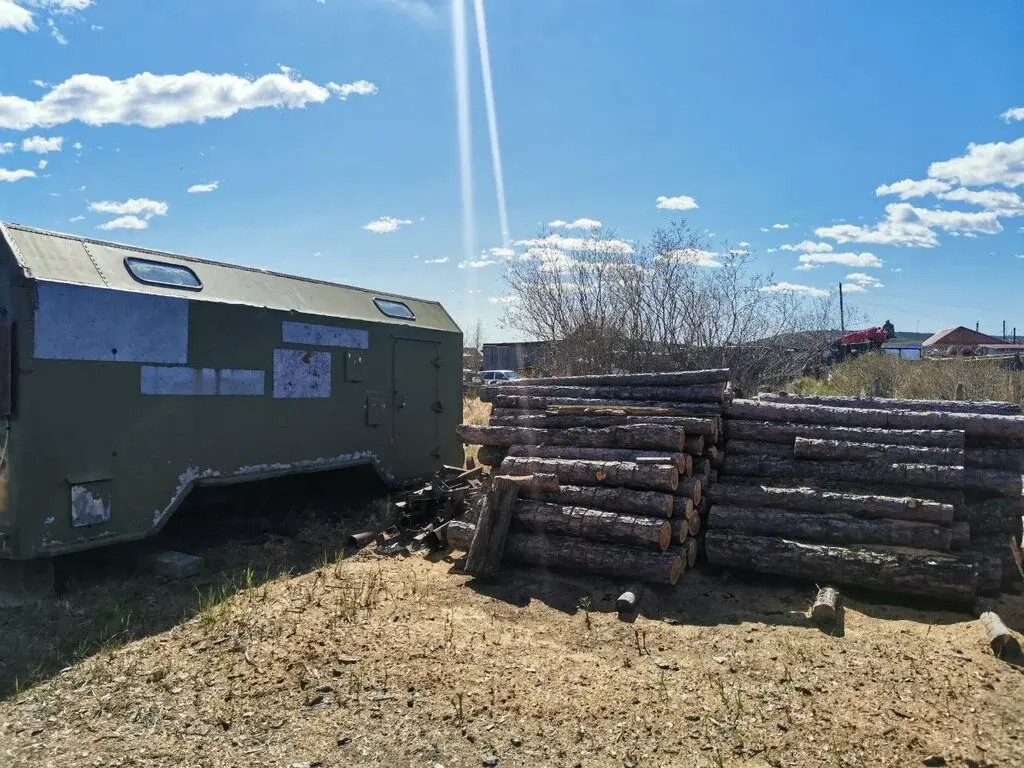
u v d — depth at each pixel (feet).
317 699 13.83
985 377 64.34
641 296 56.44
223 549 23.75
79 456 19.26
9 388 18.08
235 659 15.43
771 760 11.68
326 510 29.25
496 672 14.97
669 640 16.76
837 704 13.41
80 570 21.02
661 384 26.25
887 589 19.27
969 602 18.67
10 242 18.53
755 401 25.66
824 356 66.28
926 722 12.71
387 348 30.60
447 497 26.48
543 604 19.31
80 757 11.98
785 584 20.80
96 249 21.43
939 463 21.26
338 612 18.22
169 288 22.47
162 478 21.38
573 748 12.19
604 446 23.66
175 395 21.80
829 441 22.66
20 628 17.15
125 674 14.79
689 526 21.75
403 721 13.07
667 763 11.73
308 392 26.61
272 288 26.71
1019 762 11.44
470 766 11.76
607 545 21.26
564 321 59.57
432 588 20.40
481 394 28.99
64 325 18.98
